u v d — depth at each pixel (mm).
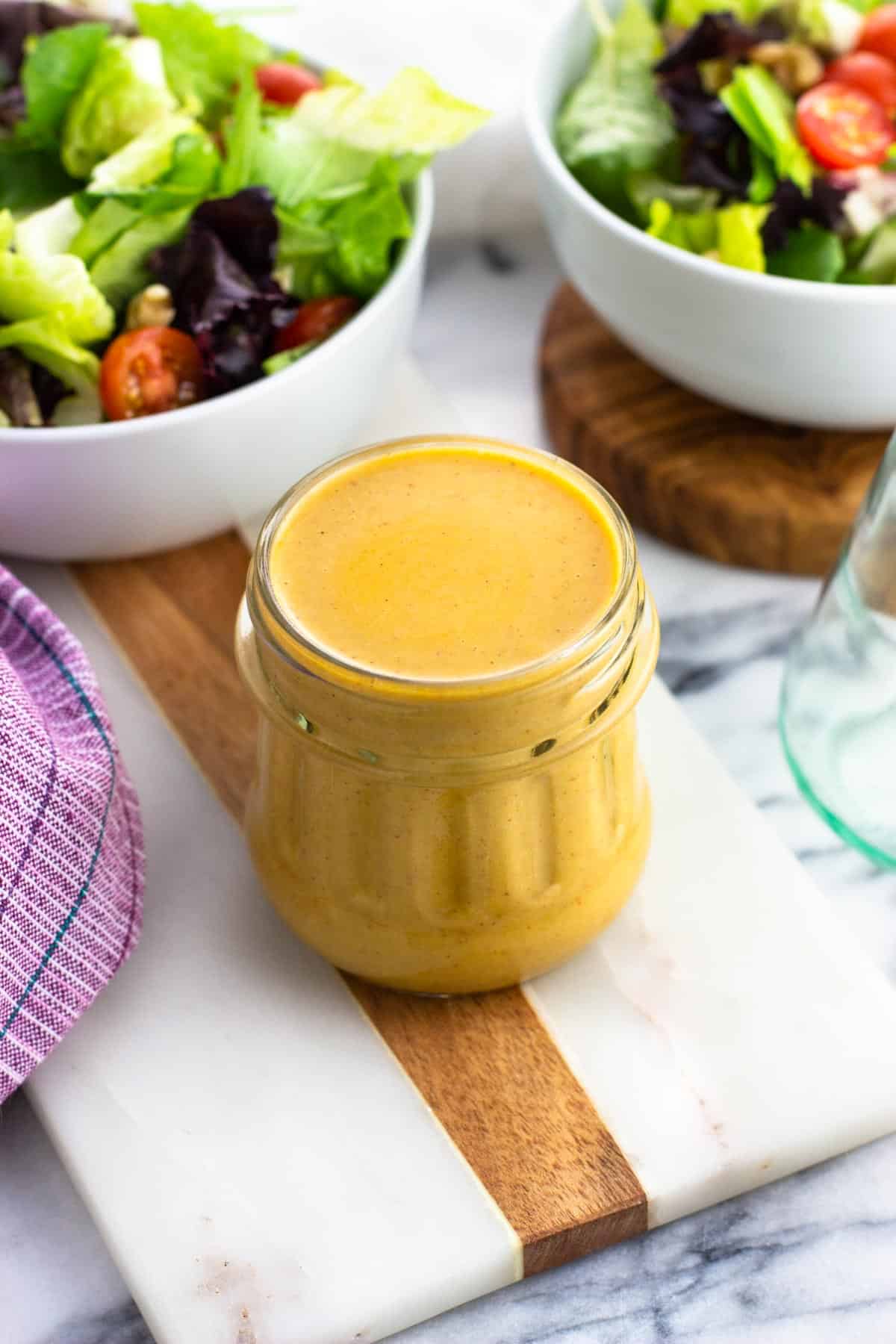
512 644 480
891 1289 495
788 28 633
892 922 546
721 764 562
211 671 588
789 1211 506
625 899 521
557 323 669
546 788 492
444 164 699
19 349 594
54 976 504
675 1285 497
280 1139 504
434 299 702
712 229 617
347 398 595
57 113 619
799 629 604
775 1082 508
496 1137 503
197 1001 525
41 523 586
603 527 498
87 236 596
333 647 481
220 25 668
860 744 551
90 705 531
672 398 640
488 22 691
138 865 530
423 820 489
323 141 611
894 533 521
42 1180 515
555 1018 520
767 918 533
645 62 641
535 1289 498
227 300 588
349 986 527
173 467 576
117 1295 500
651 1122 504
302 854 508
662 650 600
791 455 621
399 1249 489
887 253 608
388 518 502
